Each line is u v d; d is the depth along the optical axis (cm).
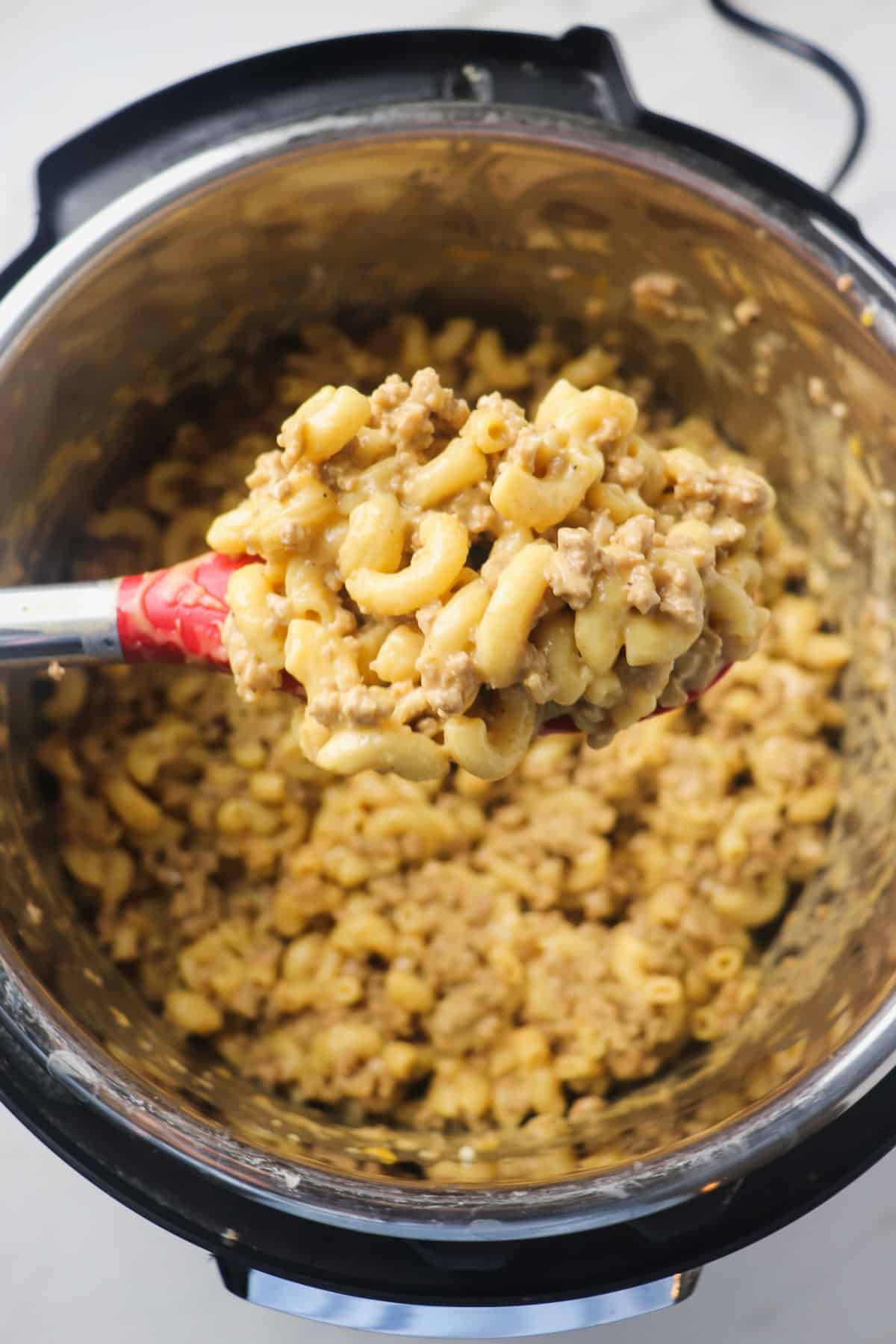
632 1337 48
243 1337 48
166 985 47
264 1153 39
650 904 49
